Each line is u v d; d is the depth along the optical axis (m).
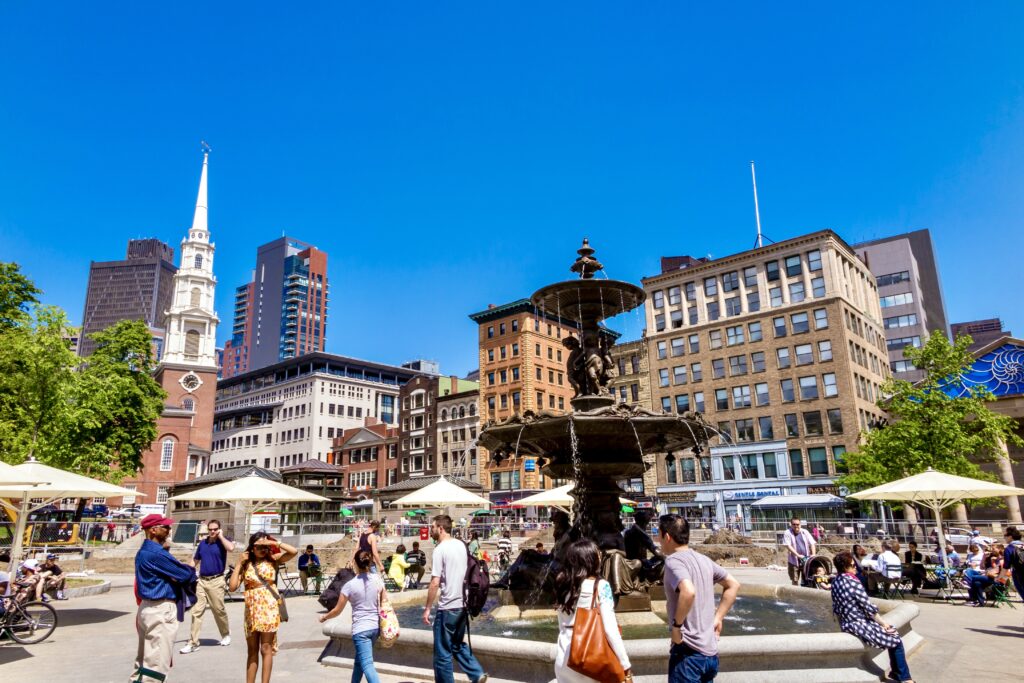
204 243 100.25
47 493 14.91
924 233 123.12
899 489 18.41
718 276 69.94
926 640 11.34
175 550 29.28
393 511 53.94
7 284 34.91
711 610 5.38
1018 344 46.06
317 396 112.00
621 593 11.31
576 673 4.87
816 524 35.69
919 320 97.75
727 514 63.22
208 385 93.56
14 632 12.20
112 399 44.59
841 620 8.31
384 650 9.40
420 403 86.06
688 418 11.81
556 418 11.66
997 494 17.86
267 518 30.88
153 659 7.39
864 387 63.56
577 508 12.79
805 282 64.19
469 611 7.29
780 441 62.53
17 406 33.38
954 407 35.62
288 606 17.61
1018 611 15.06
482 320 80.56
